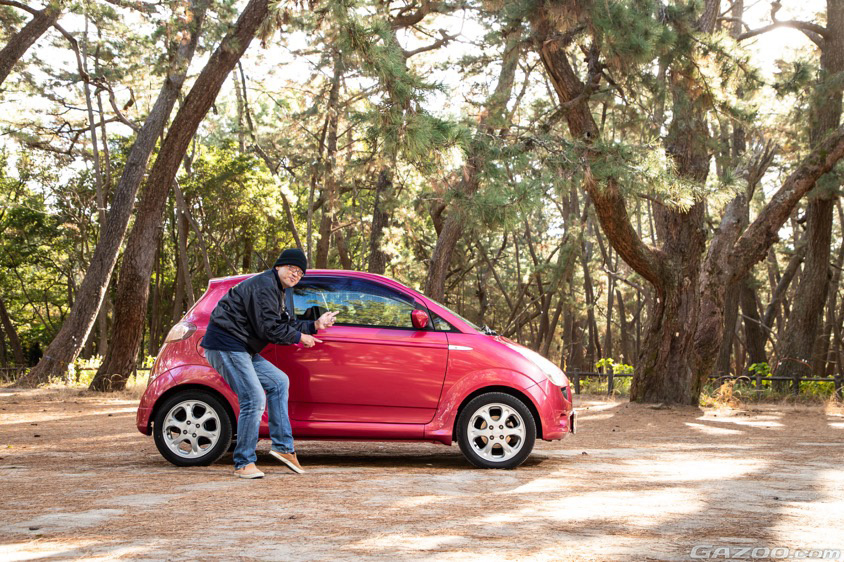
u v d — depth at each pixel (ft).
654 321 57.06
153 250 65.36
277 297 22.29
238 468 21.50
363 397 24.17
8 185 150.20
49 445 30.45
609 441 34.37
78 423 39.99
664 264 55.62
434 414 24.26
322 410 24.17
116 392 62.18
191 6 65.51
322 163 87.45
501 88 71.92
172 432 23.90
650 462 26.45
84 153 124.88
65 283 169.48
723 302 58.23
